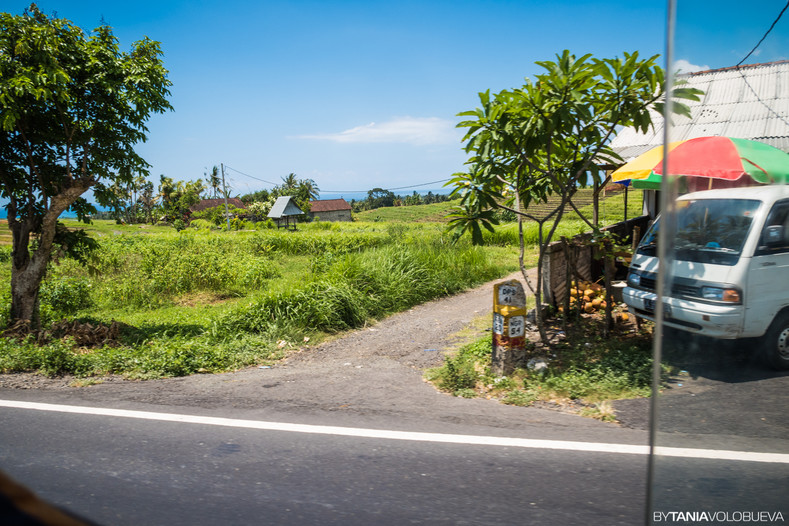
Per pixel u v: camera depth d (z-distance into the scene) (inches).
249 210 3400.6
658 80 191.5
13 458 135.1
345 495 114.0
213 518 106.2
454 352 257.3
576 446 135.7
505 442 139.6
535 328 274.7
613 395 176.6
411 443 140.7
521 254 252.7
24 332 280.5
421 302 406.9
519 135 207.3
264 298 326.6
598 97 208.1
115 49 298.4
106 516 107.6
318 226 2004.2
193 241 897.5
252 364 249.1
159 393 192.1
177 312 408.5
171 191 3297.2
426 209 4948.3
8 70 252.1
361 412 167.8
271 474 124.6
